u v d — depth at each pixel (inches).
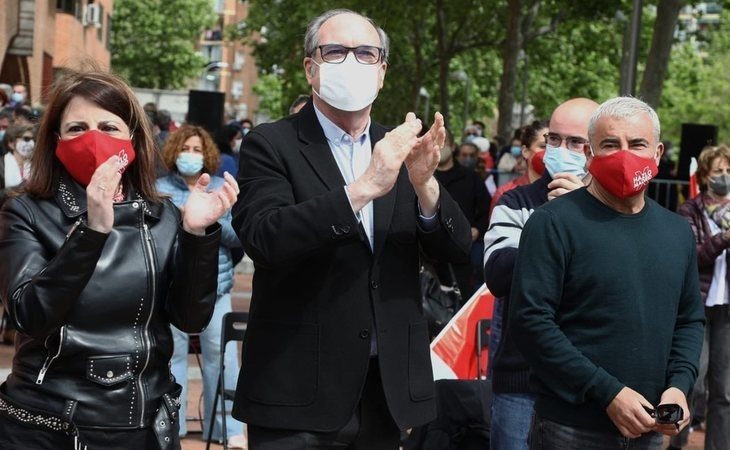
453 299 379.2
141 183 171.9
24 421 163.2
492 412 233.1
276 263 178.4
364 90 185.9
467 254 193.2
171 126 722.2
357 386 184.4
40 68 1461.6
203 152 336.5
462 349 309.0
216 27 3875.5
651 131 184.7
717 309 334.3
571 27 1519.4
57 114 166.9
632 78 613.0
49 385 163.0
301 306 185.3
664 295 185.3
